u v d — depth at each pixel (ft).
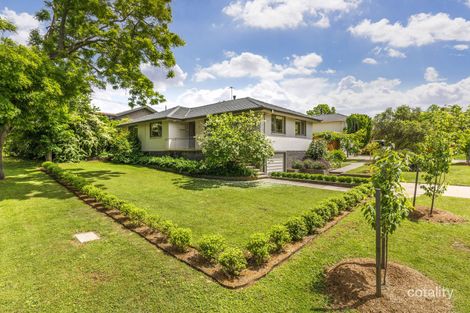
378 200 9.13
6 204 21.90
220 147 38.09
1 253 12.94
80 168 48.24
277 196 27.68
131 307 8.96
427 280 10.31
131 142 64.90
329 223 17.62
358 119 98.17
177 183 35.68
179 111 62.59
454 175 42.22
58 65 30.53
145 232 15.65
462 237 15.33
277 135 49.98
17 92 25.05
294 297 9.53
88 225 17.06
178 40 40.63
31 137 48.75
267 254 11.93
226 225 17.72
